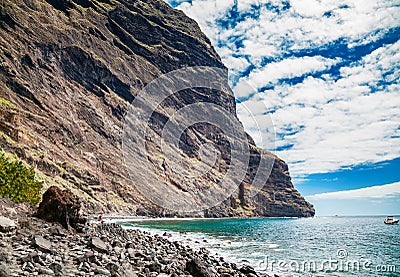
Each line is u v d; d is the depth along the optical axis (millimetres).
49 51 136875
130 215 106375
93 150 119875
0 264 10344
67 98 129500
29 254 11891
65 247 15203
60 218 20188
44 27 141375
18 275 10102
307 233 68188
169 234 46719
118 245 19672
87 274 11609
